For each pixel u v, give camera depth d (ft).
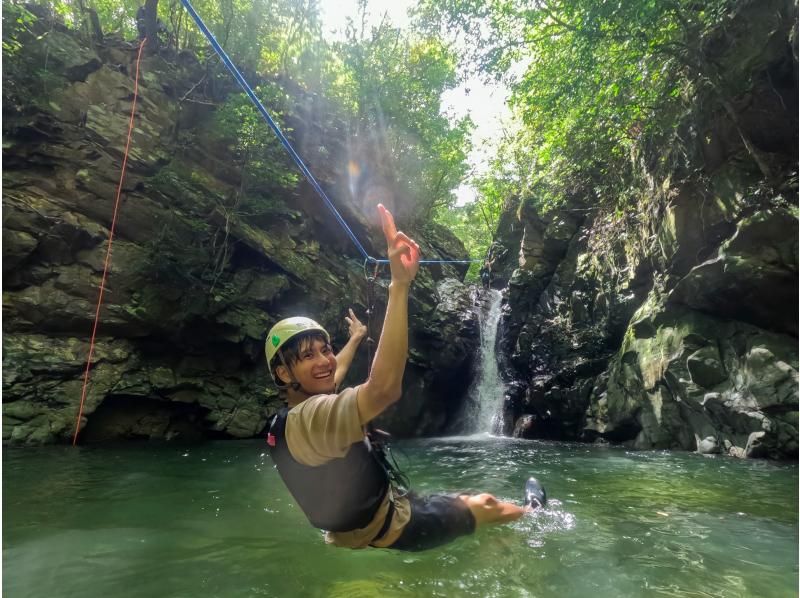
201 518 11.91
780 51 23.18
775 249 23.44
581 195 43.91
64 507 12.89
